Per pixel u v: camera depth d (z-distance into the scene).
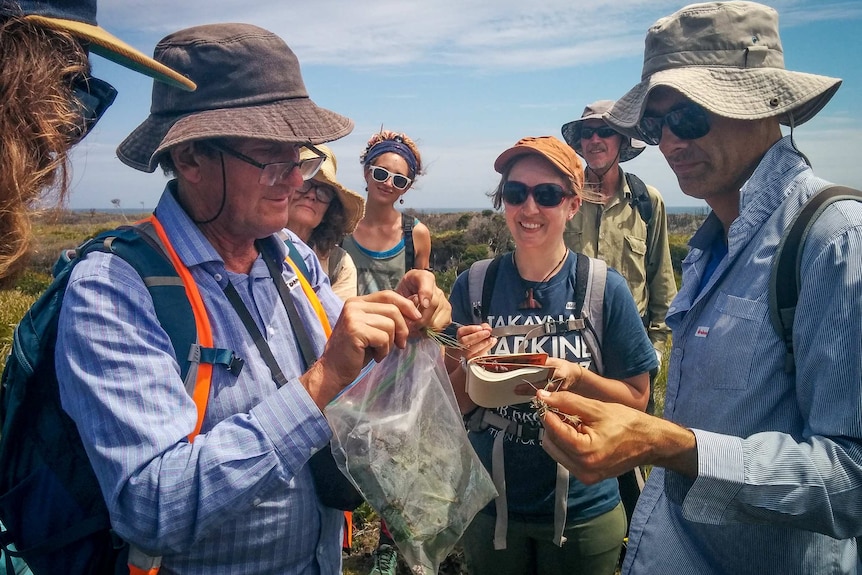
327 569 1.74
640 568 1.91
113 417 1.28
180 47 1.55
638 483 2.89
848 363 1.38
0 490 1.45
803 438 1.48
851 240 1.41
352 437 1.57
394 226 4.43
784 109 1.64
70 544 1.42
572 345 2.49
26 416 1.43
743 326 1.62
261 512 1.56
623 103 2.00
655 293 4.48
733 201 1.89
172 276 1.50
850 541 1.62
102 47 1.20
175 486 1.26
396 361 1.76
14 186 1.01
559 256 2.64
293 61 1.65
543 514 2.44
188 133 1.45
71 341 1.34
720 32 1.75
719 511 1.46
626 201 4.35
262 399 1.57
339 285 3.70
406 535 1.53
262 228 1.65
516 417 2.45
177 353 1.46
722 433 1.65
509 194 2.59
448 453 1.71
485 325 2.29
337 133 1.61
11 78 1.02
